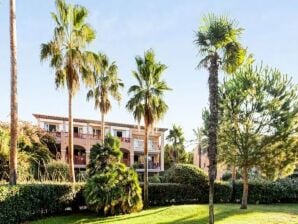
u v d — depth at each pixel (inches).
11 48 670.5
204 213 711.7
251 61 842.2
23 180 861.2
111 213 708.7
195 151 2389.3
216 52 633.6
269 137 840.3
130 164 1932.8
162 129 2118.6
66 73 926.4
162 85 873.5
